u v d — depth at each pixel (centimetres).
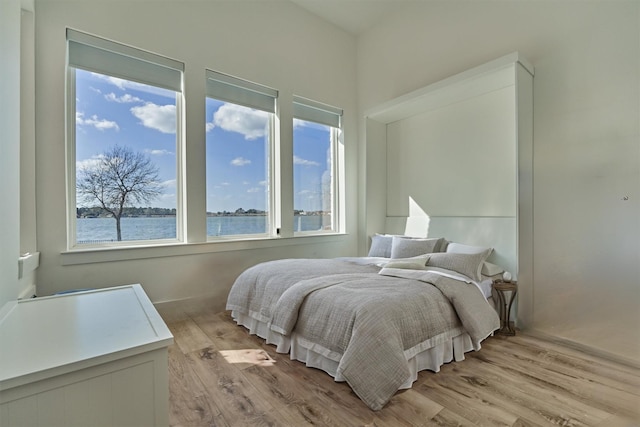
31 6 231
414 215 396
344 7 405
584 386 183
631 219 226
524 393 176
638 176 223
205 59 323
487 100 323
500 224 304
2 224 126
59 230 246
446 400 168
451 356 212
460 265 269
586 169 247
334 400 168
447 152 359
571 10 258
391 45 418
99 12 265
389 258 340
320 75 424
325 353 191
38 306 124
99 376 81
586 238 246
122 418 85
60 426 76
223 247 332
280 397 171
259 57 365
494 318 242
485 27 320
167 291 298
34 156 235
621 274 229
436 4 365
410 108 372
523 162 268
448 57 354
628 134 228
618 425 149
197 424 149
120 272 273
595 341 238
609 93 237
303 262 299
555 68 267
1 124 127
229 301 285
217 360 214
